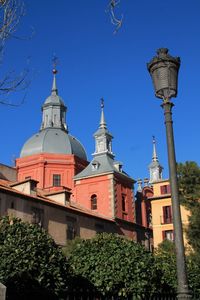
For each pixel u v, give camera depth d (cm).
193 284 1709
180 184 2267
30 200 3169
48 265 1222
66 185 5312
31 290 1165
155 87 858
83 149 5894
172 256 1788
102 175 4966
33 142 5716
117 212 4759
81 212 3753
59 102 6175
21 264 1170
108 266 1378
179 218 762
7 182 3650
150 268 1428
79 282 1378
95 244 1473
